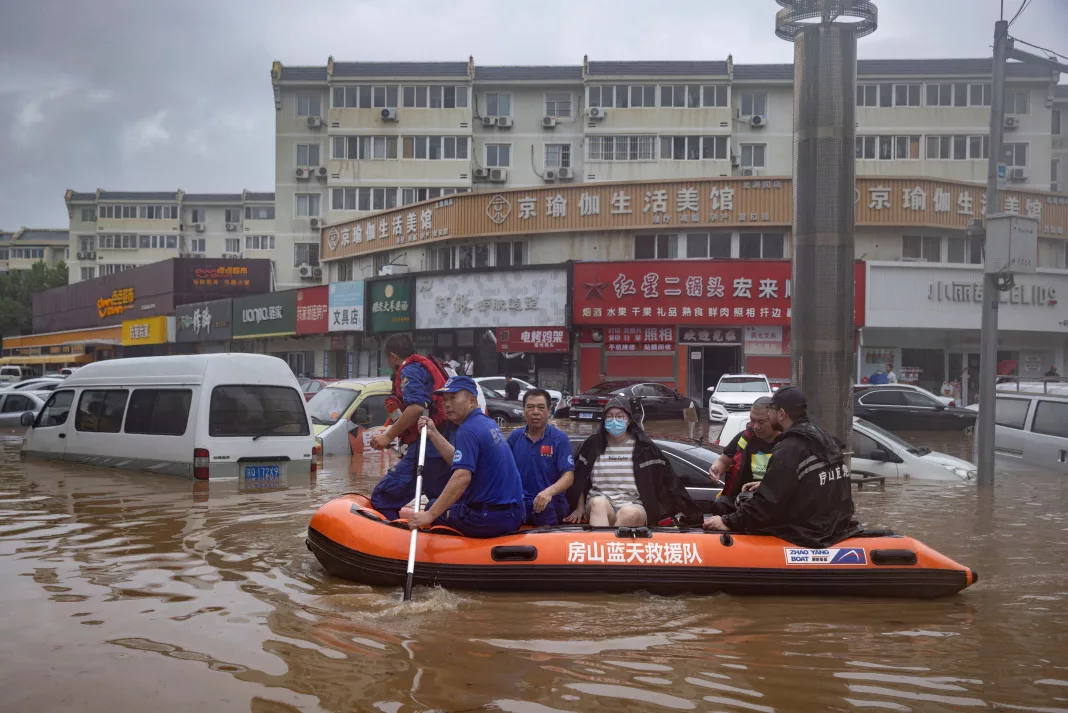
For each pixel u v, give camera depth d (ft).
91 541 23.21
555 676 13.66
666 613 17.56
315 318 119.96
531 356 101.40
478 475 19.70
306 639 15.34
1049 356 102.22
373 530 19.62
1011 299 96.58
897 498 33.17
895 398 68.74
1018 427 43.37
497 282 100.58
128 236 217.15
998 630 16.67
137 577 19.49
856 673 14.06
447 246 111.45
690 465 24.85
